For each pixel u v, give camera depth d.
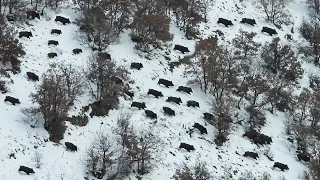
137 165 57.28
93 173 54.62
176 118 65.88
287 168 63.22
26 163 53.06
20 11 74.50
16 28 72.00
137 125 62.38
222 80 70.56
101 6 78.44
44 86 58.47
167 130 63.47
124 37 77.38
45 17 76.38
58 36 73.50
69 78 63.31
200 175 55.88
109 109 63.91
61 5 80.44
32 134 56.72
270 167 63.28
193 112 67.81
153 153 59.28
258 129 68.75
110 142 58.56
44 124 58.38
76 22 77.31
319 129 69.19
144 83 70.25
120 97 66.31
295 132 68.25
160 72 73.56
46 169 53.09
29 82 63.59
